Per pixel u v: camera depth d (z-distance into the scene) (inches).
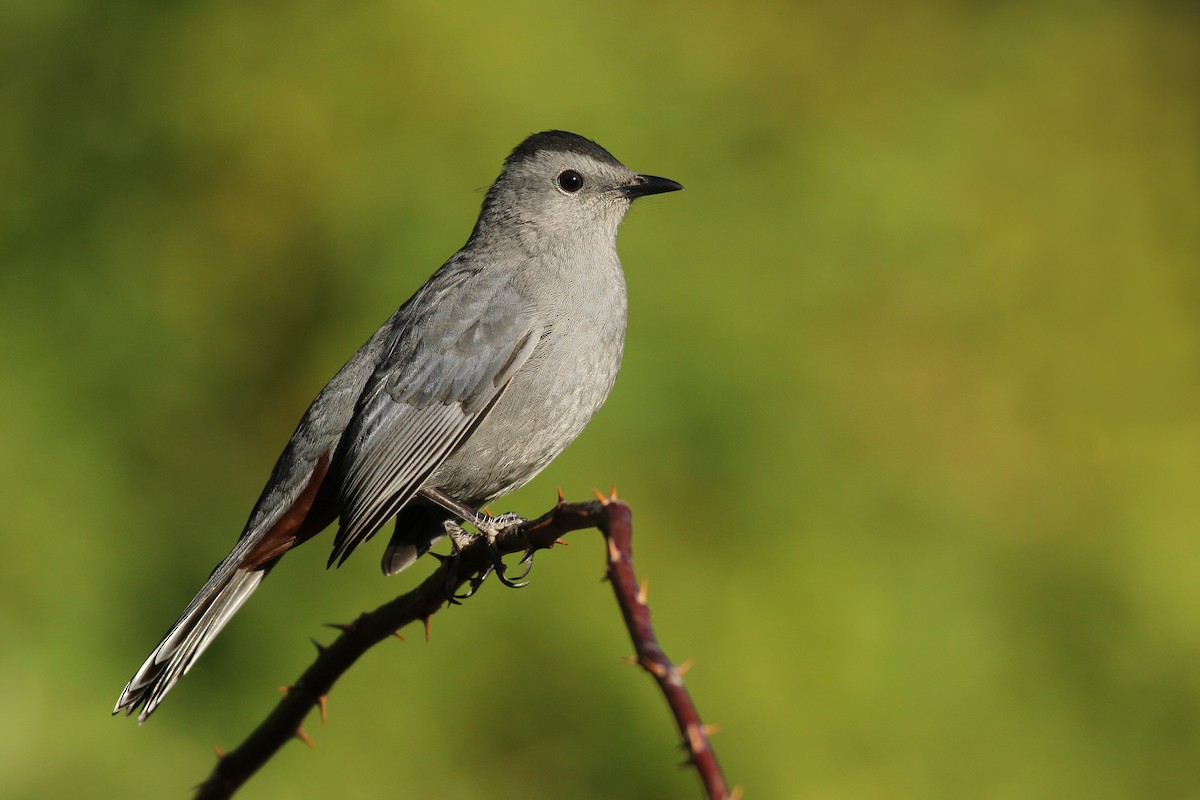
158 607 447.2
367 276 460.8
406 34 481.7
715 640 423.8
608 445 428.5
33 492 437.4
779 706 417.7
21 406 446.9
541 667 422.6
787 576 429.1
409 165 471.5
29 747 408.2
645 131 480.7
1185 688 454.9
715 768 145.8
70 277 474.9
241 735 418.9
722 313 451.5
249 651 426.3
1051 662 451.5
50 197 483.8
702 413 437.4
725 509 434.9
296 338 479.8
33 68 497.0
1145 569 467.8
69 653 421.7
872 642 424.8
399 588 428.8
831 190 486.0
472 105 474.3
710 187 477.4
